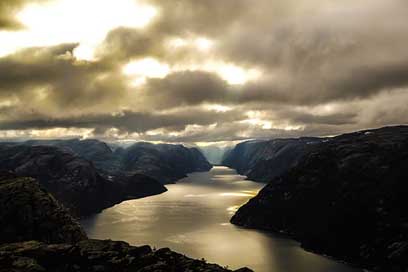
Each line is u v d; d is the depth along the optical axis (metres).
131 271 194.50
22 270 187.00
